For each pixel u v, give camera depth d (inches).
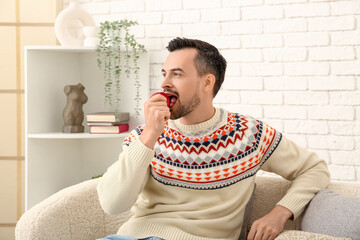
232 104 120.0
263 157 69.2
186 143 66.2
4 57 127.2
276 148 69.2
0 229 129.0
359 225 59.2
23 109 127.4
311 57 113.0
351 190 70.2
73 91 120.2
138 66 123.6
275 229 62.1
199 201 65.5
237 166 66.3
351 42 109.9
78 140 131.5
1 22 126.7
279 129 116.6
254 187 71.5
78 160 131.7
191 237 63.2
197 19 121.3
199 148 66.0
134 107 124.9
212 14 120.1
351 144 111.1
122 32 126.4
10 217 128.6
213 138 66.3
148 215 67.4
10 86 127.5
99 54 119.4
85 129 129.3
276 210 65.2
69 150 129.0
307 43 113.1
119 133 117.1
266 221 63.1
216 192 66.0
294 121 115.3
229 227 66.1
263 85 117.2
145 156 60.9
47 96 121.4
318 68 112.7
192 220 64.5
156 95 62.4
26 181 118.0
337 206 62.6
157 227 64.4
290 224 71.7
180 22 122.7
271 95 116.7
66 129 119.5
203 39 121.2
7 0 126.6
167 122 68.5
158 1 124.1
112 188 61.7
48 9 126.6
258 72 117.4
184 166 66.0
